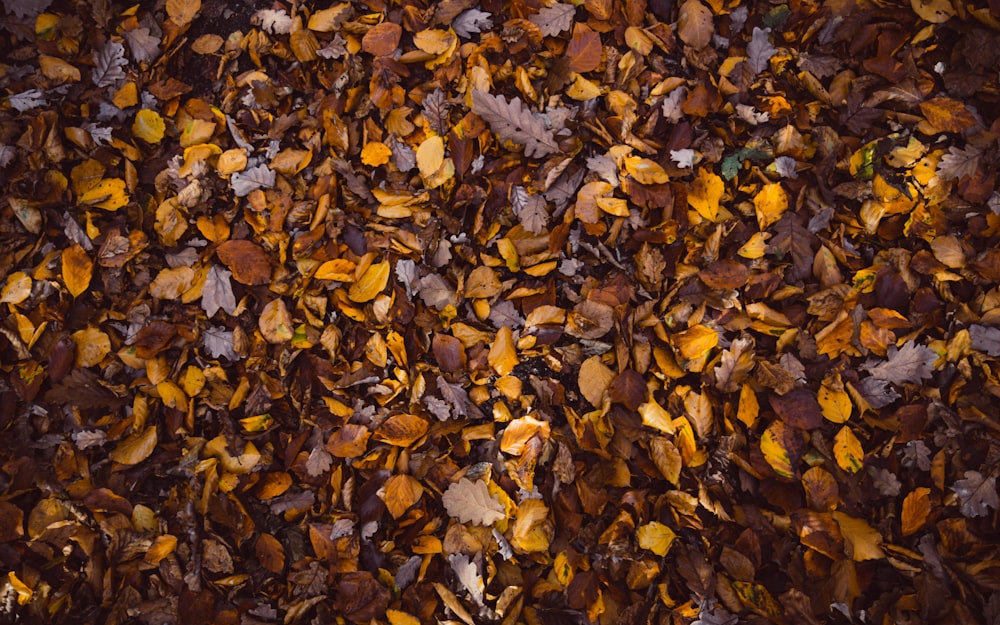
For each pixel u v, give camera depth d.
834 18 1.38
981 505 1.27
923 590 1.25
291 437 1.32
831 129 1.36
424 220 1.35
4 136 1.33
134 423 1.30
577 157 1.36
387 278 1.33
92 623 1.25
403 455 1.30
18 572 1.25
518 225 1.35
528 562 1.29
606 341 1.33
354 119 1.38
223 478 1.29
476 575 1.27
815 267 1.34
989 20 1.37
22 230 1.33
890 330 1.32
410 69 1.38
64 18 1.36
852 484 1.29
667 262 1.34
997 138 1.35
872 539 1.27
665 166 1.36
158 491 1.30
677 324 1.33
